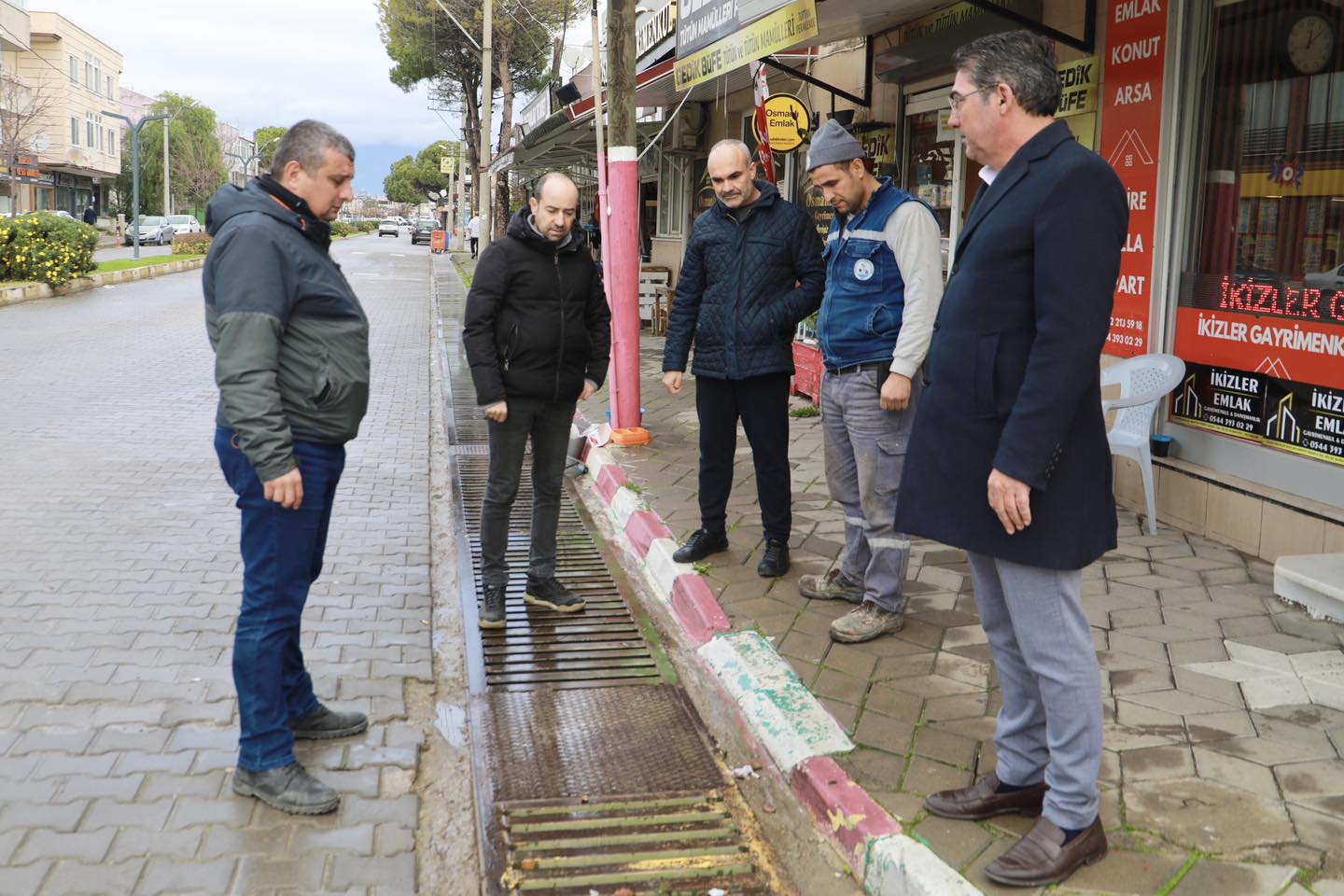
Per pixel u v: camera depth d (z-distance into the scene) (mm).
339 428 3299
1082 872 2781
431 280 31578
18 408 9672
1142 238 6082
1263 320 5395
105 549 5746
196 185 76125
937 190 8711
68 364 12570
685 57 8508
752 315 4992
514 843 3133
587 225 25500
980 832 3025
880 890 2869
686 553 5402
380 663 4445
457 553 5984
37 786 3328
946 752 3482
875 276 4281
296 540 3268
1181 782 3197
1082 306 2502
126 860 2975
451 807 3400
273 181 3232
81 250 24250
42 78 58688
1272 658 4090
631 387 8320
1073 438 2648
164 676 4172
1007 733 3051
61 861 2947
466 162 56188
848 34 9547
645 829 3227
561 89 14250
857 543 4754
